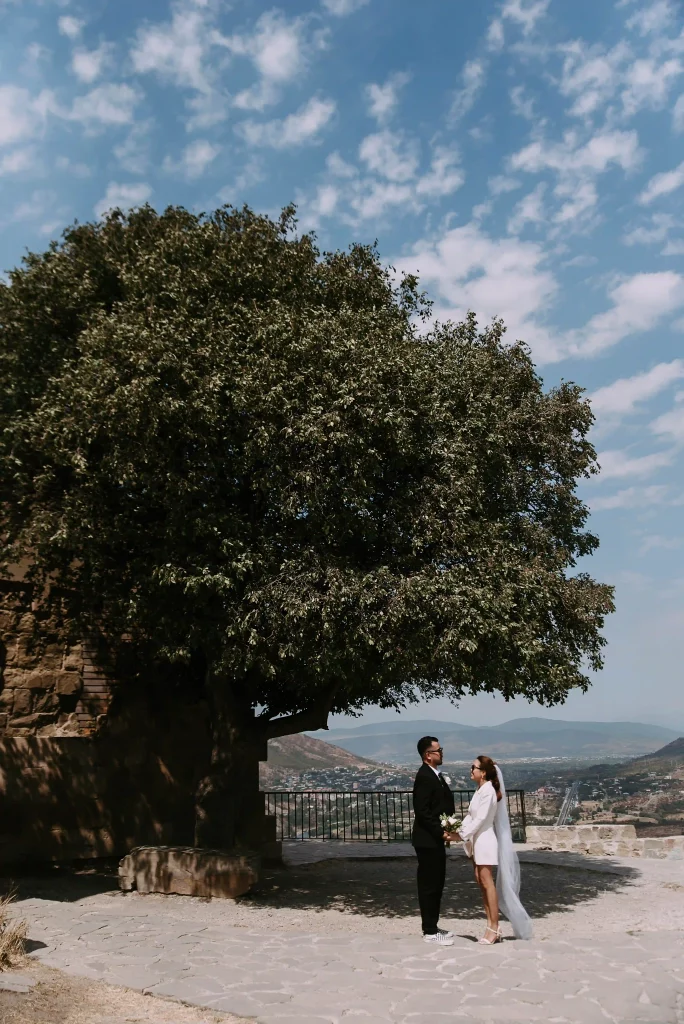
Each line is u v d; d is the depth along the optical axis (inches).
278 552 469.1
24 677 609.6
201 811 537.6
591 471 573.0
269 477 457.7
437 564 467.5
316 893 525.0
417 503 475.5
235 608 458.3
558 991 277.4
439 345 562.6
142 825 653.9
